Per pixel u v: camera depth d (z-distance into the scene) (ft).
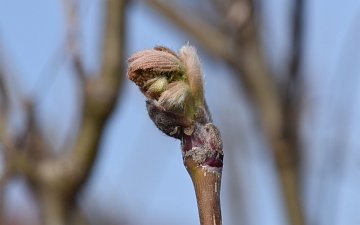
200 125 1.87
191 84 1.86
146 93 1.86
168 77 1.86
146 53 1.86
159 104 1.86
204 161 1.86
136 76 1.86
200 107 1.87
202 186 1.86
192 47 1.87
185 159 1.87
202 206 1.86
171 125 1.87
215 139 1.87
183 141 1.87
